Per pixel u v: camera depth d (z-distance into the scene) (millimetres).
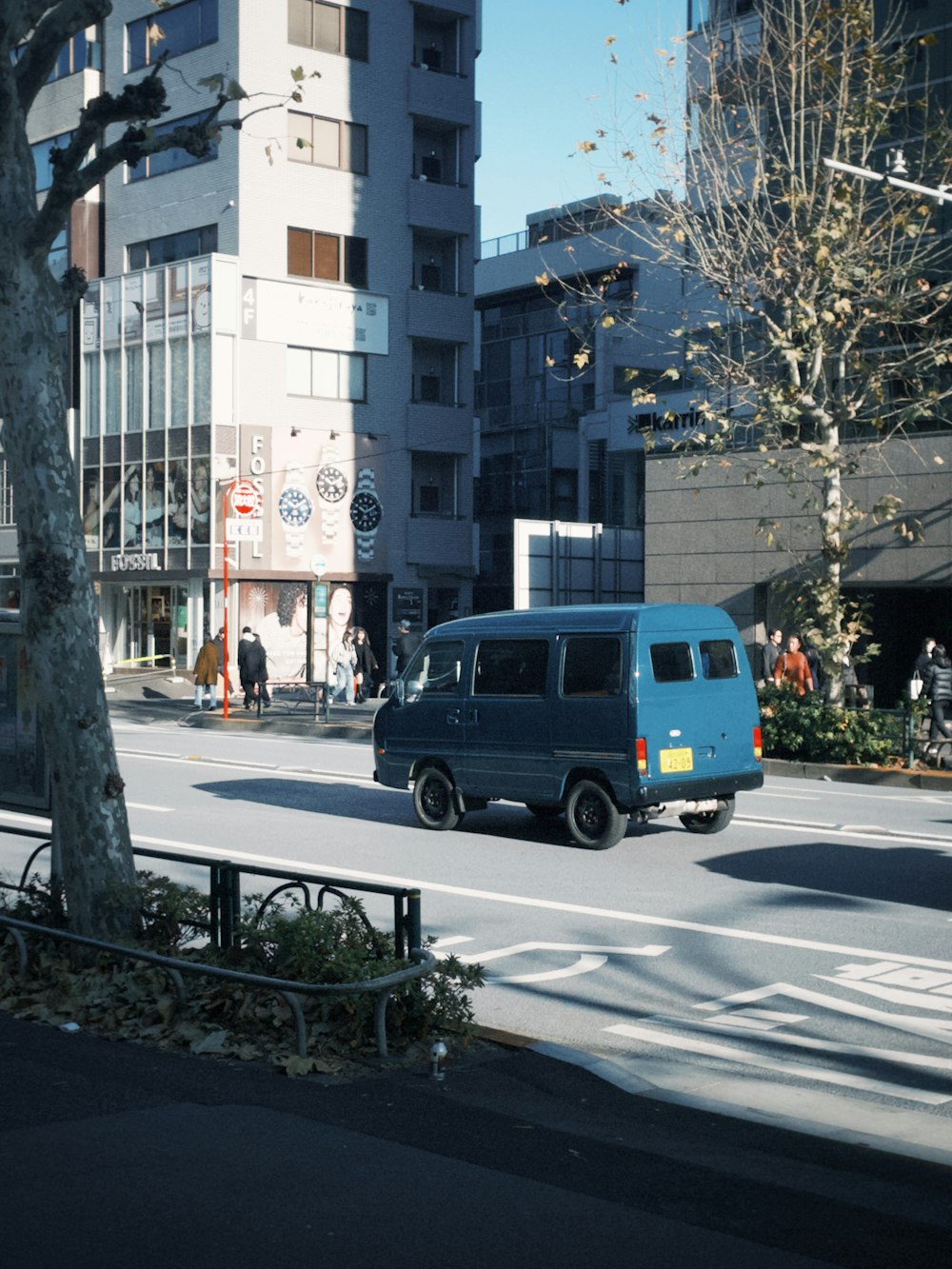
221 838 15180
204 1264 4367
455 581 49688
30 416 8125
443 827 15656
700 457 30891
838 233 21500
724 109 25047
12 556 51938
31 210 8188
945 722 23594
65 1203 4848
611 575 45812
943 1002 8609
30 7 8000
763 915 11047
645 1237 4688
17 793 9789
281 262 45375
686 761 14250
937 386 25344
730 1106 6531
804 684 24531
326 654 46062
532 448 56438
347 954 7207
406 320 48031
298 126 45625
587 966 9516
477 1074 6906
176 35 46406
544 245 57188
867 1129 6289
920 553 28594
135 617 47438
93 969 8086
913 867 13102
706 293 37781
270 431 44969
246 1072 6637
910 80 28969
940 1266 4551
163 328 45438
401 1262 4414
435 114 48406
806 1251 4641
